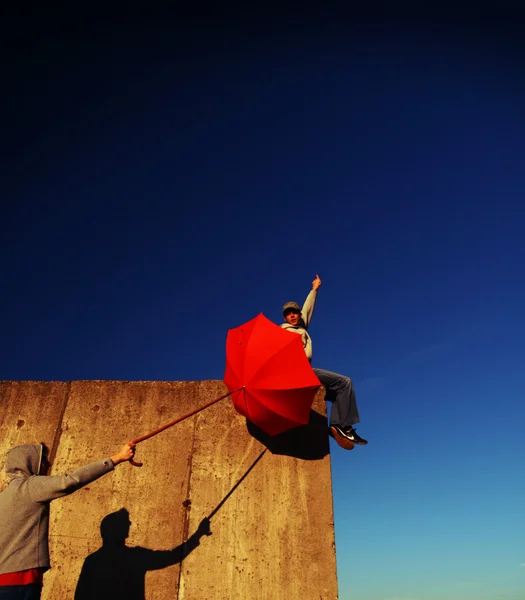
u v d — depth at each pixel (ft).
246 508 14.23
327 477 14.64
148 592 13.05
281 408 12.78
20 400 16.51
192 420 15.89
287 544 13.64
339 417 14.96
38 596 9.30
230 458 15.08
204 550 13.62
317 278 17.63
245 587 13.07
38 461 10.71
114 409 16.20
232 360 13.69
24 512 9.59
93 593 13.05
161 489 14.60
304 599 12.89
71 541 13.79
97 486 14.66
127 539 13.82
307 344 15.74
